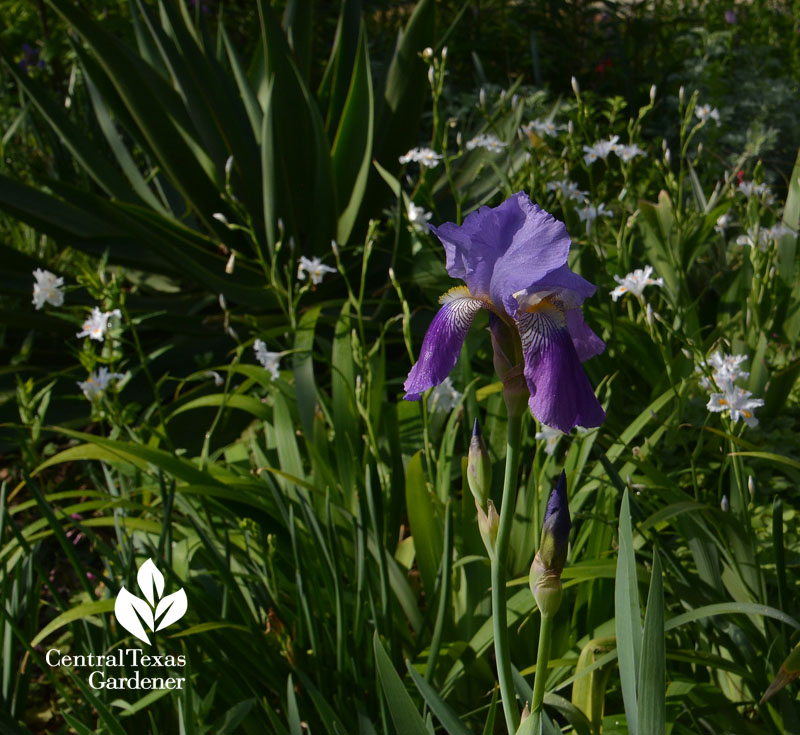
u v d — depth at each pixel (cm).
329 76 582
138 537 309
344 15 564
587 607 266
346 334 358
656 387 366
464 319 155
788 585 265
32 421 346
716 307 464
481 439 158
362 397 331
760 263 349
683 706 225
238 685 242
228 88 547
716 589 242
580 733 201
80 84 714
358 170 510
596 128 434
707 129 638
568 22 898
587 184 499
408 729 173
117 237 489
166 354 473
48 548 382
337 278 492
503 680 164
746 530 255
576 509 286
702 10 983
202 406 406
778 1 932
